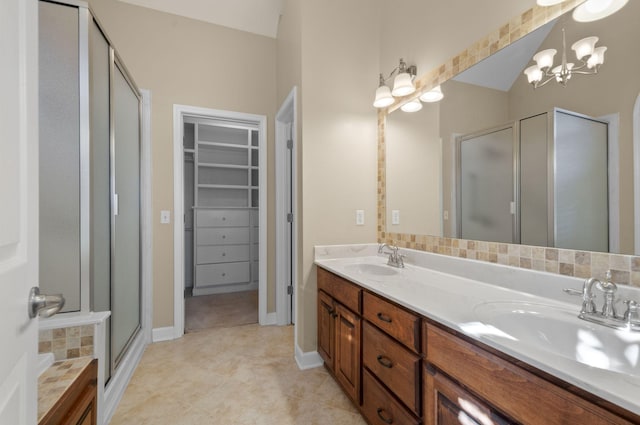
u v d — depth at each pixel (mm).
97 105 1392
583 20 996
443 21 1607
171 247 2479
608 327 803
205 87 2604
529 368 671
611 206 929
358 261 2002
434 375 955
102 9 2336
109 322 1565
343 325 1603
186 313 3086
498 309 990
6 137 521
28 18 604
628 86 891
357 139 2154
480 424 785
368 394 1359
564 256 1054
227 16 2631
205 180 4207
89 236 1249
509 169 1257
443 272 1568
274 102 2838
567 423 591
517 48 1219
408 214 1891
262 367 2004
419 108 1797
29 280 601
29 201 607
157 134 2441
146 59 2430
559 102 1068
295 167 2162
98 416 1328
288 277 2787
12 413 523
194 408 1573
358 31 2166
